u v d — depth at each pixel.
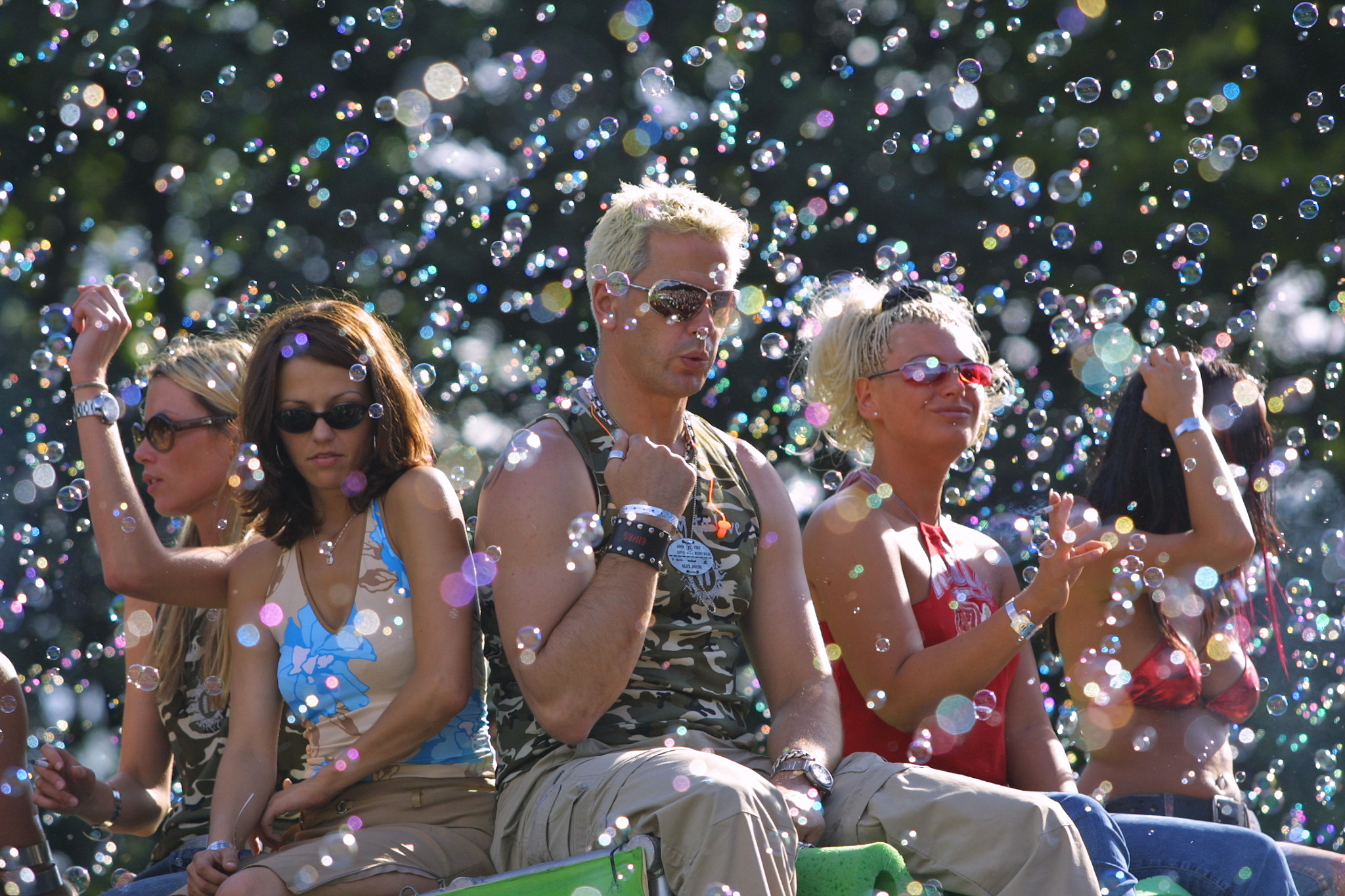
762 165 14.24
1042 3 33.03
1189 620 11.07
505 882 7.45
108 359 9.77
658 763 7.73
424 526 8.66
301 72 31.86
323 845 7.95
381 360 8.96
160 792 10.65
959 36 32.94
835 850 7.75
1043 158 31.33
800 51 32.97
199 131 30.91
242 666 8.89
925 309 10.79
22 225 29.73
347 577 8.72
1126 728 10.73
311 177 30.61
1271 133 32.41
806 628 9.17
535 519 8.53
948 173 31.45
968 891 7.92
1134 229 30.52
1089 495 11.81
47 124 30.83
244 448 8.82
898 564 10.19
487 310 29.62
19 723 9.81
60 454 24.27
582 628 8.10
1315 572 24.05
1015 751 10.75
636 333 8.96
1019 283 30.05
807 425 12.01
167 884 9.14
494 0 32.84
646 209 9.13
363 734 8.52
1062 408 27.47
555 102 31.39
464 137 31.27
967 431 10.58
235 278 29.27
